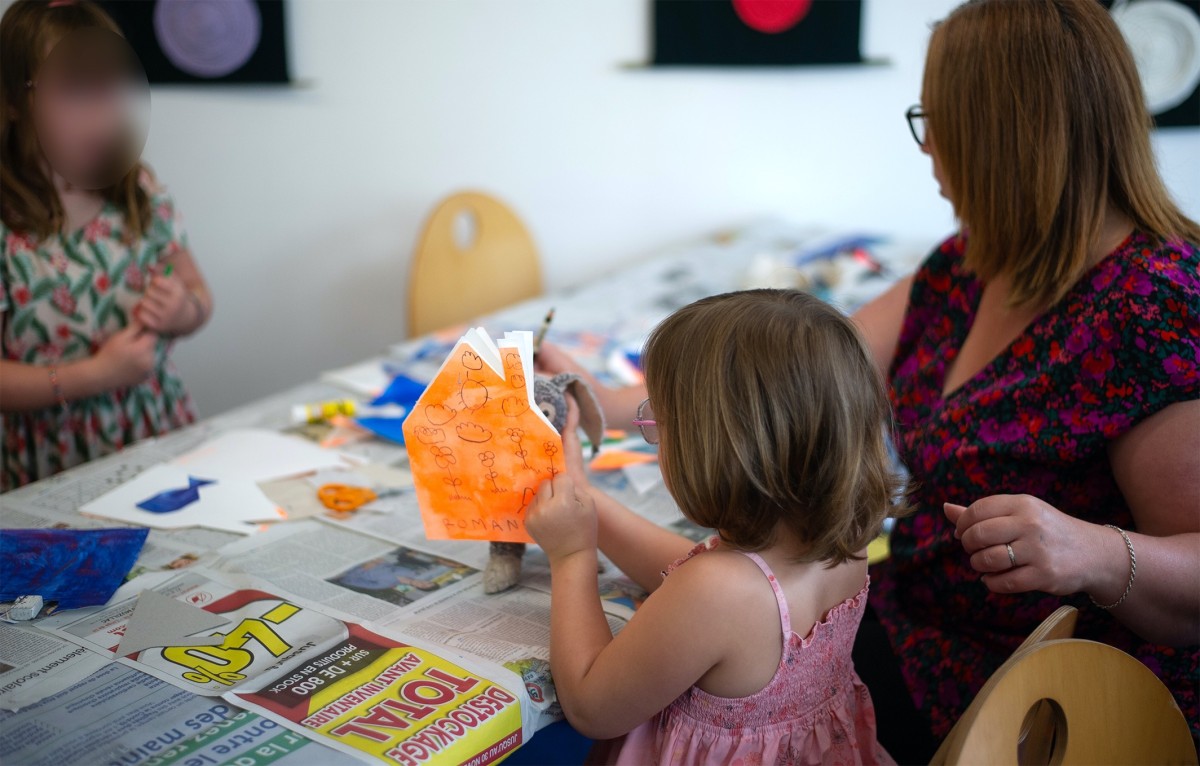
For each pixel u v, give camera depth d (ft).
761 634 2.55
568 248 9.16
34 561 3.26
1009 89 3.09
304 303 9.68
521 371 2.80
